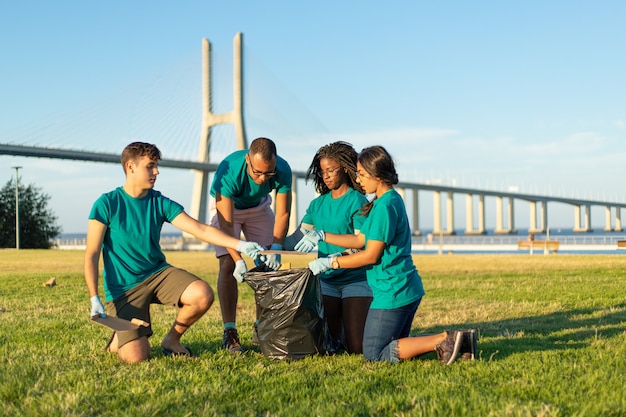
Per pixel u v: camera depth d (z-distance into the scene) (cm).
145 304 402
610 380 320
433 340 375
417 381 330
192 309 406
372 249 385
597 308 684
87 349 443
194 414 279
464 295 869
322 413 274
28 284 1105
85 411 284
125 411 282
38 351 438
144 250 401
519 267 1450
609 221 12475
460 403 282
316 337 407
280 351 405
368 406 284
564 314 643
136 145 398
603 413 269
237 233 516
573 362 372
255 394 313
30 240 4253
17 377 349
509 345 441
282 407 288
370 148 400
